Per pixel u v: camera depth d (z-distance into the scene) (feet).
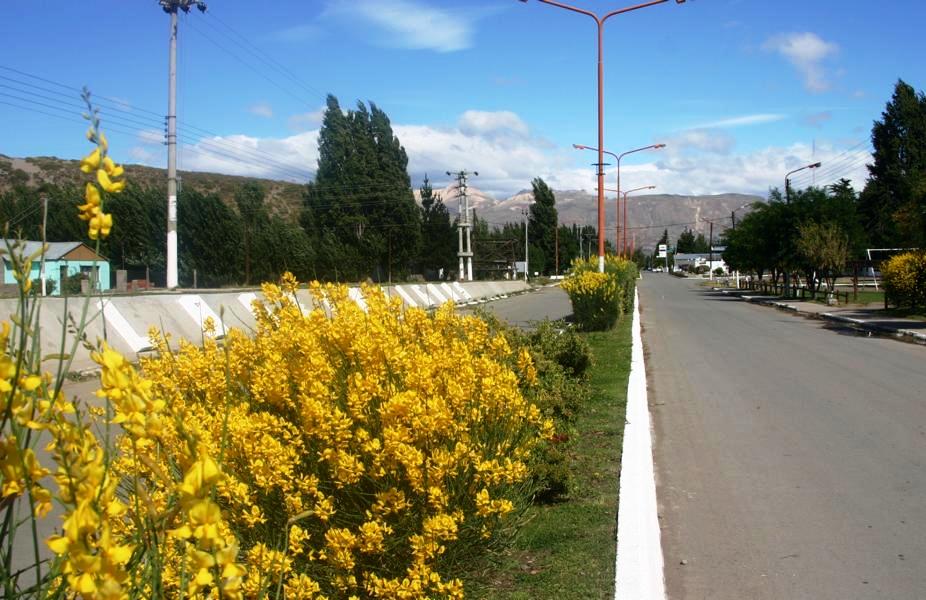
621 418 26.58
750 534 16.90
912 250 88.07
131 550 6.08
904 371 41.42
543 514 17.10
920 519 17.69
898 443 24.94
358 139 179.83
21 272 6.31
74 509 5.61
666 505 18.93
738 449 24.34
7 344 6.27
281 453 11.48
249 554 10.47
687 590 14.14
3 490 5.77
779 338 60.49
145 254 132.05
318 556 12.34
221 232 133.59
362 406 12.85
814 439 25.57
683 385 36.96
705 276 350.02
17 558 14.48
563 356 32.68
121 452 12.21
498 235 319.88
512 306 110.22
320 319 15.53
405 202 180.14
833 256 107.55
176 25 96.32
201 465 5.77
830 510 18.39
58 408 6.49
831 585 14.28
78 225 88.99
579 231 403.54
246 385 15.16
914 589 14.07
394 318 18.40
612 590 13.19
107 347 6.30
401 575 12.38
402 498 12.01
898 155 210.38
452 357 15.46
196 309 52.95
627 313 84.12
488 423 14.78
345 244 171.53
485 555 13.78
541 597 13.01
